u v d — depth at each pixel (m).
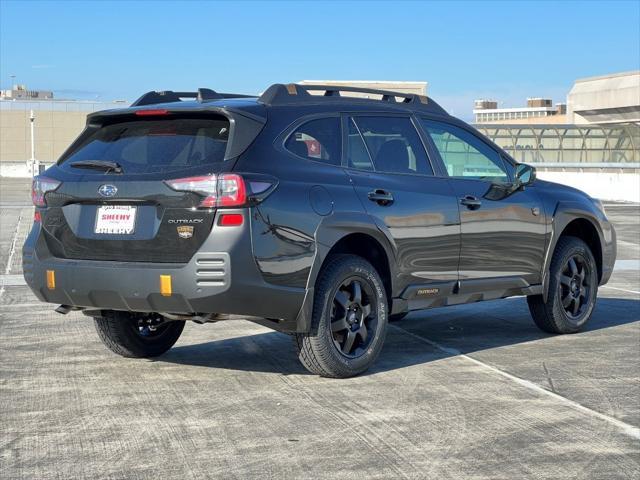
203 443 4.76
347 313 6.20
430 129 7.05
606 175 38.91
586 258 8.13
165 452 4.61
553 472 4.32
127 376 6.32
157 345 6.93
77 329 8.25
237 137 5.71
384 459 4.51
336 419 5.22
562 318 7.94
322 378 6.26
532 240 7.56
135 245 5.72
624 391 5.93
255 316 5.70
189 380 6.20
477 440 4.82
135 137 6.02
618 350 7.34
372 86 44.12
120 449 4.66
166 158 5.78
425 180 6.80
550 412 5.39
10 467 4.38
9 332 8.08
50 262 6.04
